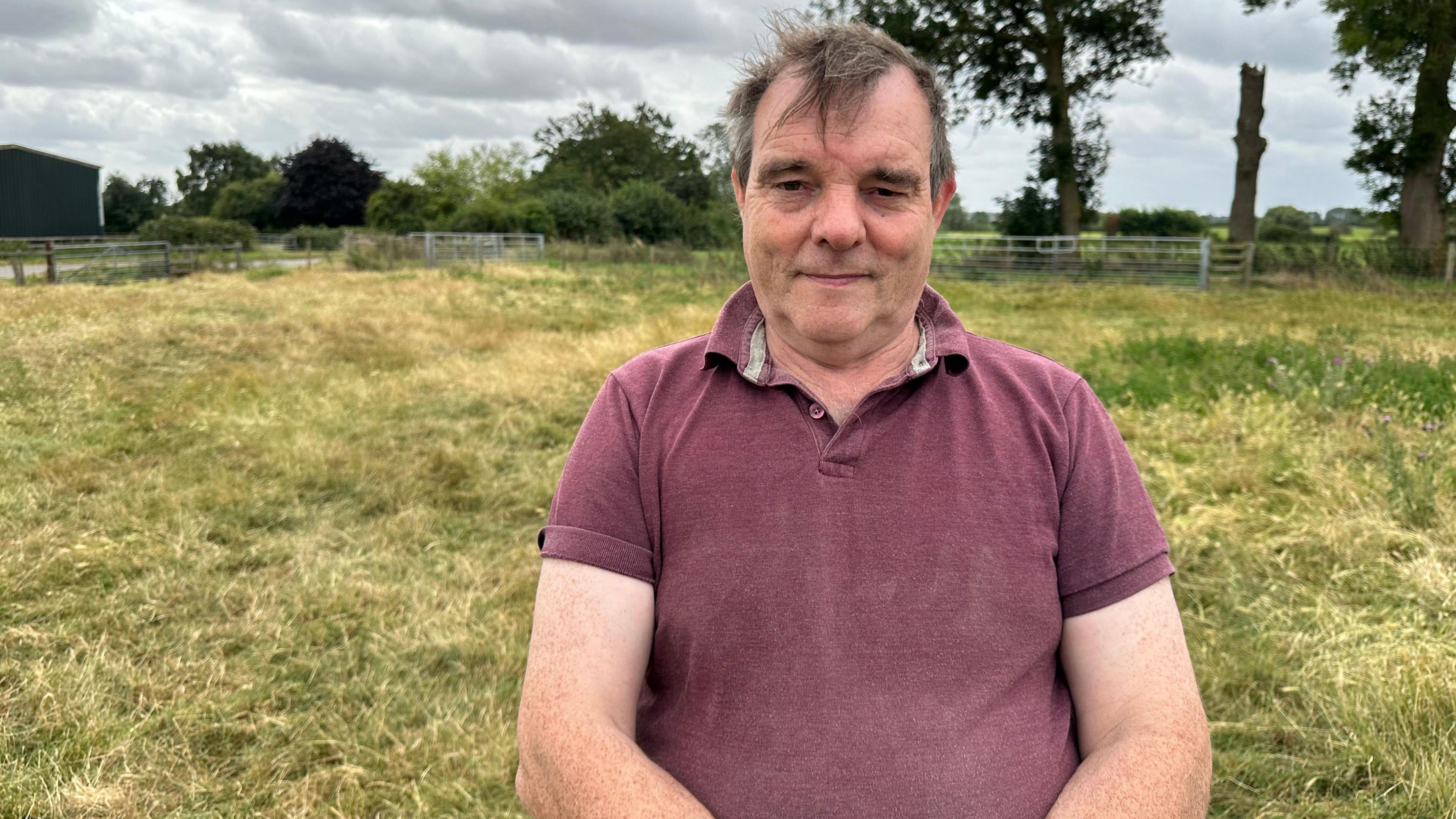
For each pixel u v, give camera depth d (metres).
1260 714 2.74
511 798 2.50
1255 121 22.95
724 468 1.13
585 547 1.13
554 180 52.50
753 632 1.09
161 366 7.82
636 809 0.98
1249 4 22.06
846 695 1.07
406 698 2.96
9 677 2.97
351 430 5.98
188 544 4.10
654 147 65.38
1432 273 18.58
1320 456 5.01
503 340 9.73
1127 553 1.15
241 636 3.31
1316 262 19.53
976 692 1.09
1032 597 1.11
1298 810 2.35
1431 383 6.68
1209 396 6.70
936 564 1.10
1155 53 25.86
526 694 1.11
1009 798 1.07
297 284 16.38
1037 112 26.70
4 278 17.64
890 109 1.15
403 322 10.76
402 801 2.50
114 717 2.75
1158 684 1.10
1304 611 3.32
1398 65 21.03
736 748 1.08
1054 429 1.18
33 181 47.41
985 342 1.28
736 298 1.25
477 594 3.70
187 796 2.47
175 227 36.31
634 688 1.12
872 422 1.14
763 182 1.18
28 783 2.46
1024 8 25.64
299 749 2.68
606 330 11.04
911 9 25.52
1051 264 22.09
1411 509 4.13
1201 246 19.28
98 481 4.85
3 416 6.01
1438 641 2.99
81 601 3.52
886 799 1.05
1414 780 2.36
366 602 3.64
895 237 1.15
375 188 61.09
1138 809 1.00
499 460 5.55
